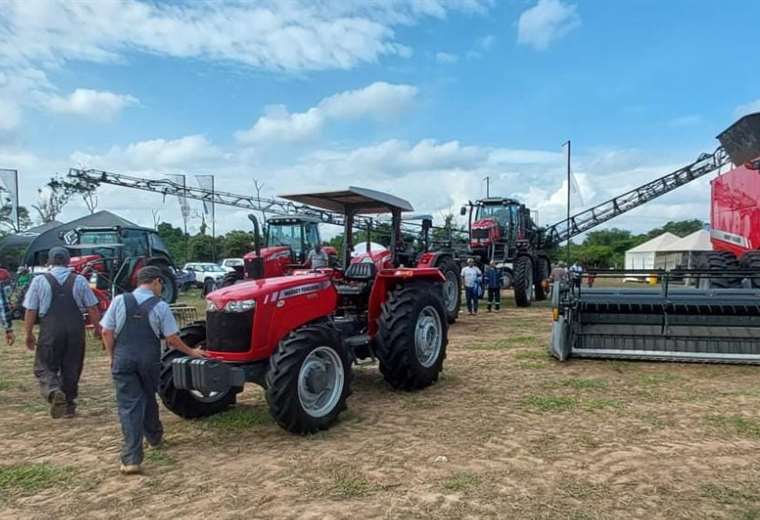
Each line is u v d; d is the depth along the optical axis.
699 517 3.38
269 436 4.99
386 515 3.46
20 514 3.60
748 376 6.80
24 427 5.43
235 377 4.74
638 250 40.88
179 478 4.12
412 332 6.16
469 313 14.50
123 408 4.29
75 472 4.27
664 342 7.62
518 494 3.72
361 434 4.99
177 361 4.65
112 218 20.19
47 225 24.02
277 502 3.68
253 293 5.04
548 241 24.70
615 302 7.83
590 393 6.17
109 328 4.34
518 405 5.79
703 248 33.81
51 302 5.59
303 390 4.95
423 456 4.43
